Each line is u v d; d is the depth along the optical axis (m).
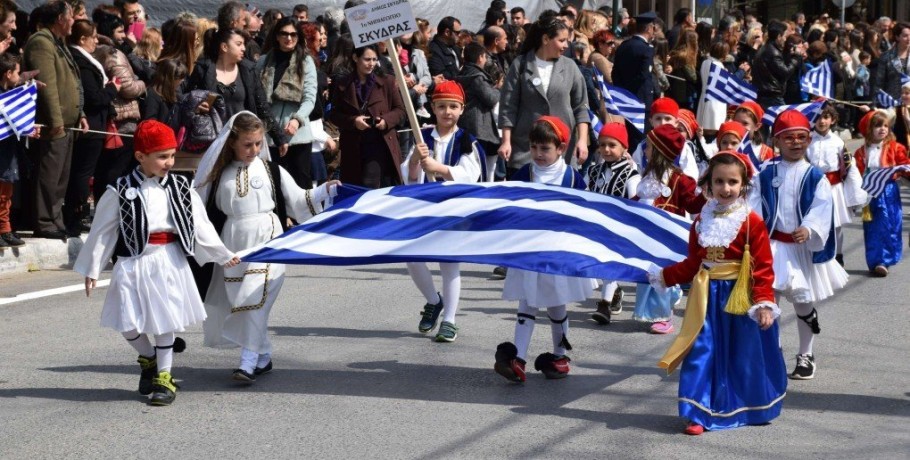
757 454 5.70
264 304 7.03
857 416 6.39
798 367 7.24
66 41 11.15
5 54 10.25
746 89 13.79
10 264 10.66
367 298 9.80
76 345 8.05
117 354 7.82
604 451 5.77
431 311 8.45
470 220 6.90
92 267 6.54
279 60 12.01
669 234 7.01
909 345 8.12
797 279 7.09
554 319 7.19
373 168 11.16
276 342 8.16
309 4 17.08
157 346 6.67
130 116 11.66
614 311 9.30
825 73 15.06
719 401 6.11
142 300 6.51
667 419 6.34
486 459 5.66
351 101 11.13
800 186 7.18
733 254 6.10
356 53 11.12
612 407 6.59
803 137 7.20
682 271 6.28
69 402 6.68
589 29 15.04
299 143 12.02
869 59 23.17
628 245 6.72
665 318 8.59
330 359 7.70
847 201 10.49
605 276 6.37
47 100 10.64
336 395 6.84
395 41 13.71
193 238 6.63
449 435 6.05
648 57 13.36
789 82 19.61
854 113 23.55
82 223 12.06
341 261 6.73
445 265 8.16
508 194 7.20
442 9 18.25
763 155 10.92
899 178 10.89
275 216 7.27
